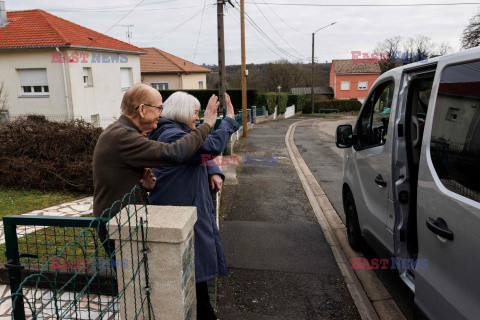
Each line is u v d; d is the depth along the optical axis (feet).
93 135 23.93
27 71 60.70
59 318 4.47
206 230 7.70
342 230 17.26
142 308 5.69
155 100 7.03
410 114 9.90
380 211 11.11
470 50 6.77
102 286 9.34
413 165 9.85
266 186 25.21
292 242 15.57
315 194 23.97
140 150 6.51
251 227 17.37
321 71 222.28
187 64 122.62
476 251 5.82
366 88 174.50
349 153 14.62
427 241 7.46
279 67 184.34
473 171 6.11
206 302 7.91
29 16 66.90
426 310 7.55
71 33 65.72
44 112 61.05
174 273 5.53
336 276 12.64
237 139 51.49
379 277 12.69
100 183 6.77
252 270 13.05
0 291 10.92
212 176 8.69
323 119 111.86
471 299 5.96
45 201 22.06
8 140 24.32
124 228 5.41
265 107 100.22
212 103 7.23
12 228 6.41
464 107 6.66
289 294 11.48
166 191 7.64
